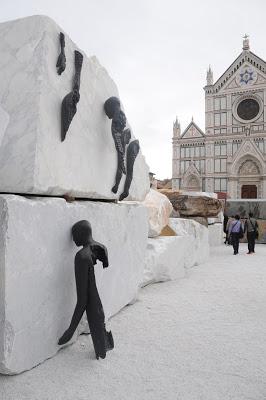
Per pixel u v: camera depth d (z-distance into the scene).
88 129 4.15
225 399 2.85
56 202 3.43
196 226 10.86
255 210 19.47
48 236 3.30
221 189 43.78
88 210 4.07
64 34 3.60
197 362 3.55
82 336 4.13
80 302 3.32
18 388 2.88
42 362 3.35
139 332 4.41
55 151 3.45
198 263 10.84
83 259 3.31
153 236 8.23
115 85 4.99
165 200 9.28
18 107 3.27
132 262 5.62
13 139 3.23
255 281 7.96
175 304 5.82
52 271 3.38
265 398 2.88
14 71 3.35
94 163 4.32
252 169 42.41
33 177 3.12
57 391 2.87
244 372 3.35
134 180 6.00
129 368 3.36
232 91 44.19
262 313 5.38
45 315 3.31
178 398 2.85
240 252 14.77
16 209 2.89
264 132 42.00
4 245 2.79
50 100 3.36
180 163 46.38
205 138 44.84
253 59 43.28
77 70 3.72
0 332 2.84
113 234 4.81
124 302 5.35
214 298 6.30
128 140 4.77
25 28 3.39
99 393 2.88
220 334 4.40
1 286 2.82
